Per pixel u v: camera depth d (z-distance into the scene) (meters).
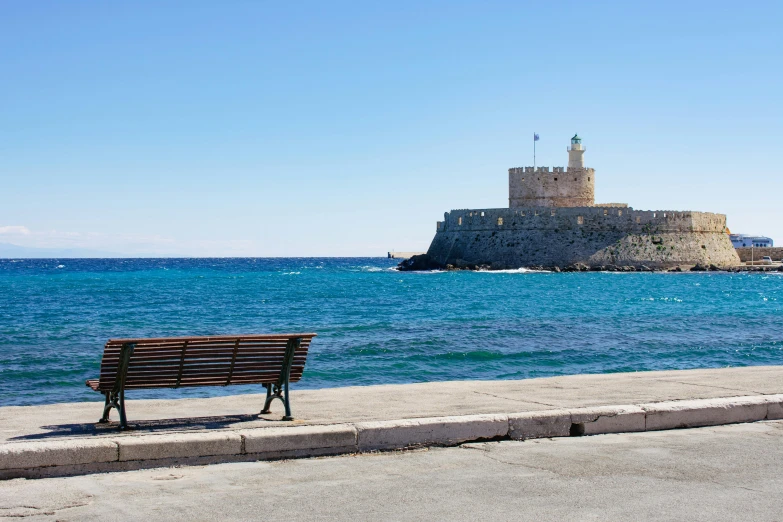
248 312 41.25
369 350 23.66
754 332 30.11
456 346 24.86
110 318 37.41
